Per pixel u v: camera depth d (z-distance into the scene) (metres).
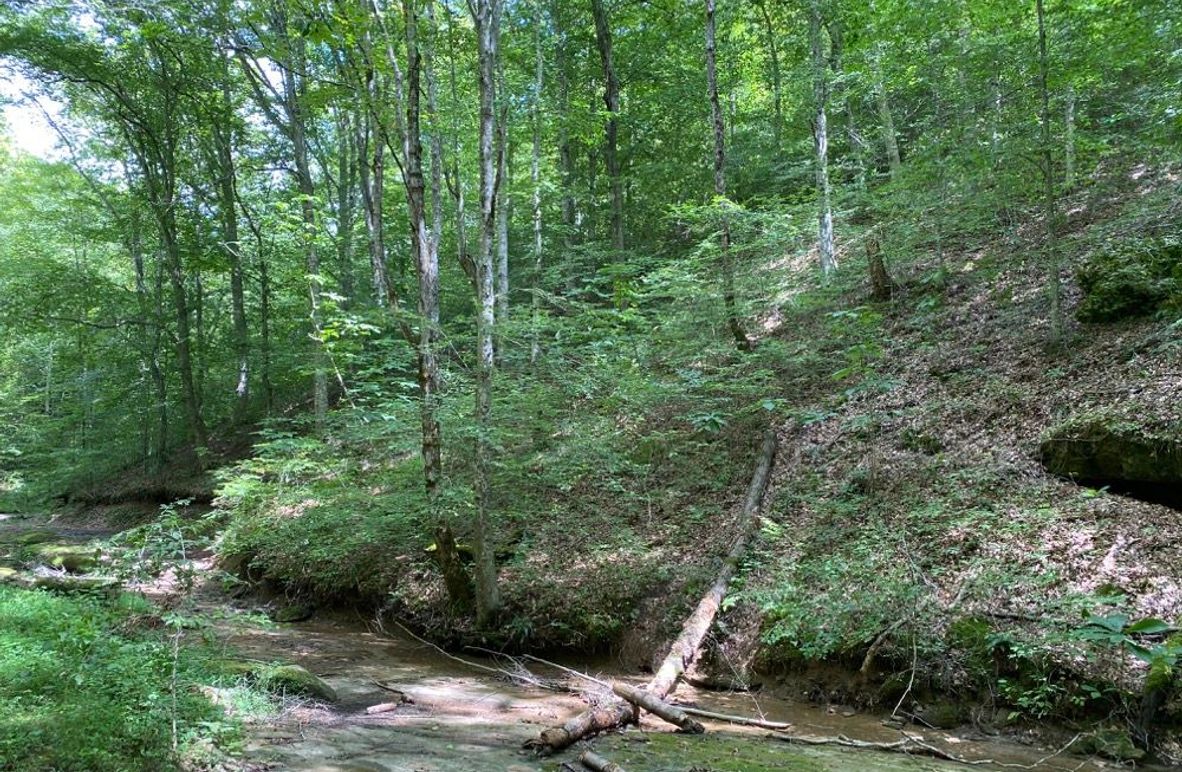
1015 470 7.69
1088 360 8.46
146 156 21.69
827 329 11.35
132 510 20.73
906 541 7.45
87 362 25.48
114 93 19.95
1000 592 6.37
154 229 22.88
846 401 10.33
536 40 15.55
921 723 5.95
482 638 8.74
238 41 15.15
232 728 5.03
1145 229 9.95
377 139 10.10
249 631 9.92
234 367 23.14
